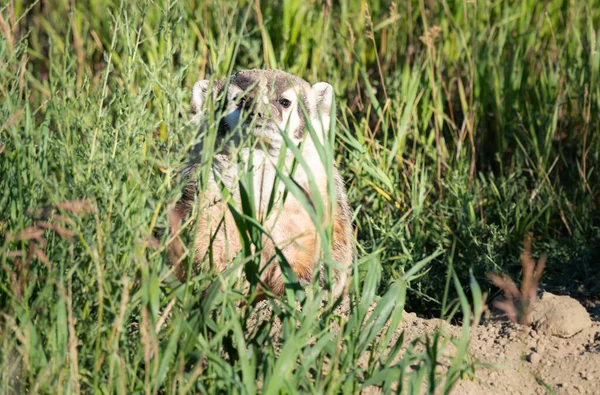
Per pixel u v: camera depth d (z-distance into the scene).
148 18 13.80
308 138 10.81
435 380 7.75
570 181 14.16
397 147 12.65
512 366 8.54
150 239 7.51
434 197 13.39
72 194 7.86
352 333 7.98
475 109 14.19
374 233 12.22
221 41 11.66
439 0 15.27
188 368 7.74
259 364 7.85
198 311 7.60
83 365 7.24
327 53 14.52
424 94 14.09
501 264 11.86
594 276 12.01
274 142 10.43
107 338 7.37
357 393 7.72
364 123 13.39
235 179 8.51
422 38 13.70
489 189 13.32
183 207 10.32
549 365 8.60
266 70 11.40
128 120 8.47
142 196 7.89
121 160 8.12
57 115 8.56
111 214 7.85
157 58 12.74
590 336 9.19
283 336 7.78
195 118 10.52
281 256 8.15
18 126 8.58
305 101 11.01
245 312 8.02
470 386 8.12
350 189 12.65
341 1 15.05
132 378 7.20
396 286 8.32
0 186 8.46
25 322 7.09
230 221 10.18
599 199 13.55
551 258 12.31
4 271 7.86
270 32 14.80
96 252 7.09
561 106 14.38
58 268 7.72
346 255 11.03
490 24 15.83
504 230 12.16
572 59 14.52
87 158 8.22
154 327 7.18
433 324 9.34
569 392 8.19
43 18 15.54
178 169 8.30
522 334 9.14
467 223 12.19
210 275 8.23
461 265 11.85
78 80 12.99
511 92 14.36
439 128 13.81
